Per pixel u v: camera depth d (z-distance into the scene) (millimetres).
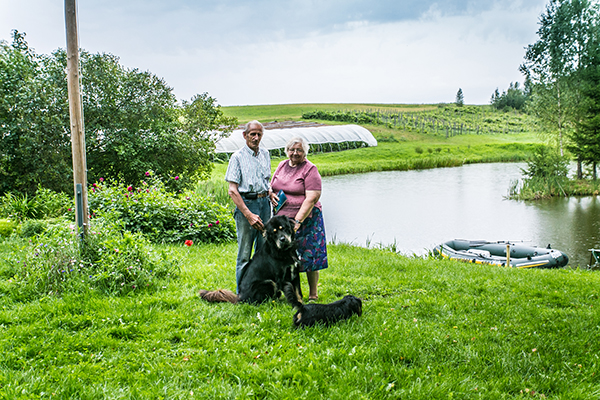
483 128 68500
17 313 3684
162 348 3125
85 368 2777
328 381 2715
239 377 2717
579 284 5703
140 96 13992
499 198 21844
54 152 12000
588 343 3361
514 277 6137
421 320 3904
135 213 8281
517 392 2660
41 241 5035
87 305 3928
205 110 16078
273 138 43156
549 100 29156
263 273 4203
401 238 13781
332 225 15766
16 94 12000
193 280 5113
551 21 29484
